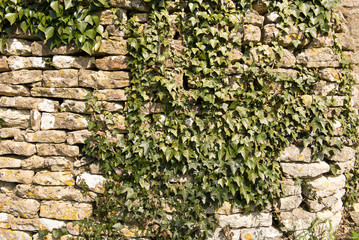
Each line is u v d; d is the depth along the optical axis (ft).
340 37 10.73
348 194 12.07
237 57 9.61
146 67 9.37
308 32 9.91
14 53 9.47
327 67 10.18
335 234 10.88
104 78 9.37
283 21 9.77
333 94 10.39
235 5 9.62
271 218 10.27
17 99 9.53
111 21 9.20
